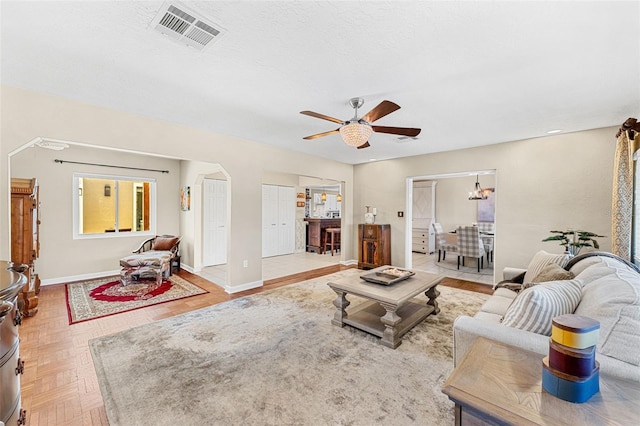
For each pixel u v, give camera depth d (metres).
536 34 1.65
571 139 3.73
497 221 4.33
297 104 2.80
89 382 2.03
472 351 1.23
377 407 1.76
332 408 1.75
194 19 1.55
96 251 5.02
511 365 1.11
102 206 5.19
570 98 2.59
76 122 2.77
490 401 0.89
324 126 3.56
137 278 4.90
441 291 4.28
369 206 6.20
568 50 1.81
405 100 2.65
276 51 1.87
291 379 2.04
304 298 3.92
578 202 3.69
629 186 2.76
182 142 3.56
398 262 5.68
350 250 6.50
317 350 2.46
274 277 5.21
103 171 5.07
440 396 1.87
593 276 1.79
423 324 3.04
